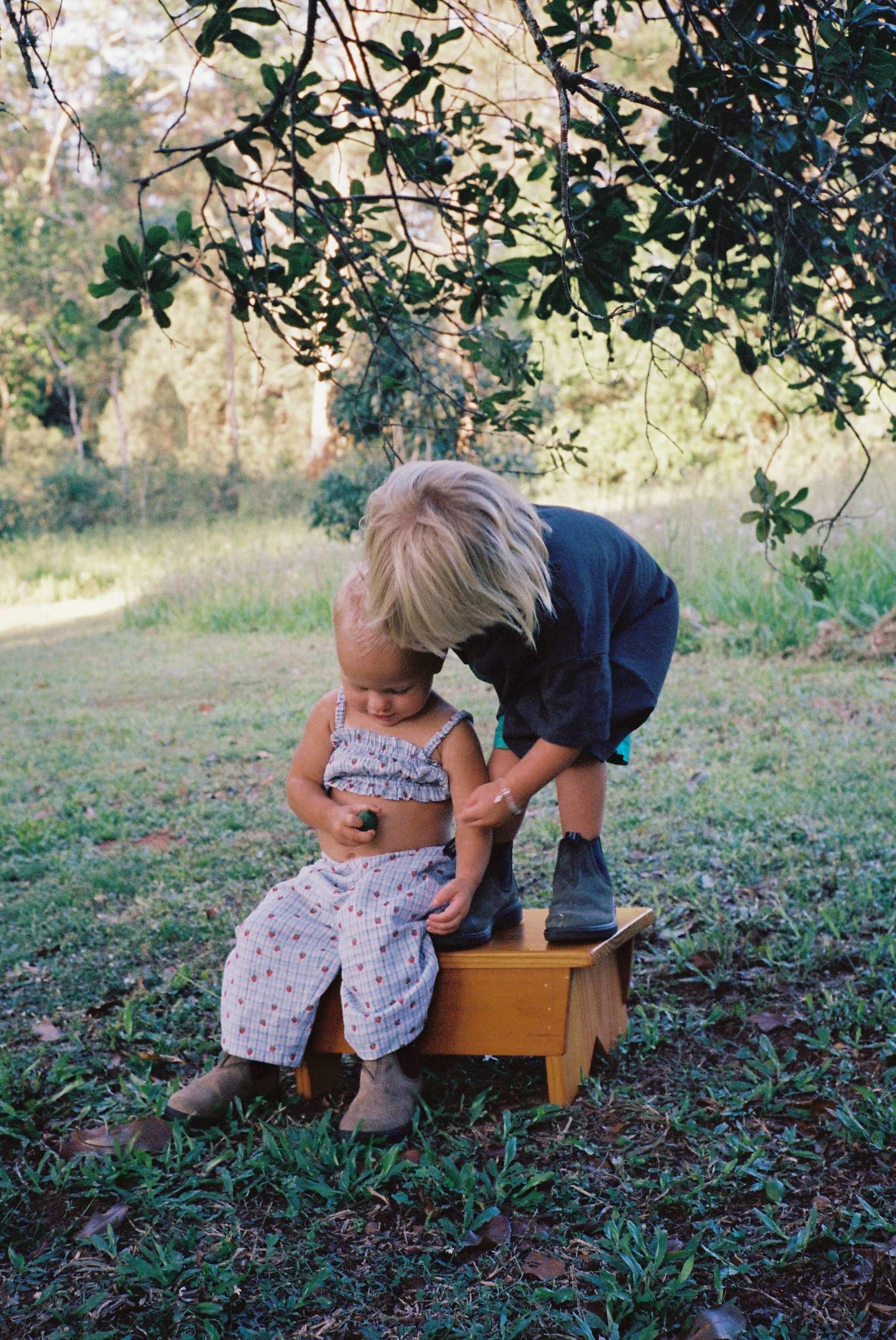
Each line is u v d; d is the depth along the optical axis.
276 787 6.04
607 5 2.70
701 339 2.88
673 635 2.77
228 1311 1.92
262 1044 2.56
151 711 8.43
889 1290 1.86
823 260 2.86
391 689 2.57
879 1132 2.29
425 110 3.03
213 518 25.62
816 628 8.55
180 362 33.88
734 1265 1.96
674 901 3.87
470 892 2.54
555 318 17.84
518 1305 1.90
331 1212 2.19
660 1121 2.46
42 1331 1.90
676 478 16.56
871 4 2.06
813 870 4.02
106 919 4.13
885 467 11.30
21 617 15.82
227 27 2.48
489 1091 2.69
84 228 28.86
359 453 12.85
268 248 2.88
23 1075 2.88
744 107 2.54
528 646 2.36
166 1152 2.42
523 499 2.35
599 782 2.63
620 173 2.70
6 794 6.19
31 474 28.33
